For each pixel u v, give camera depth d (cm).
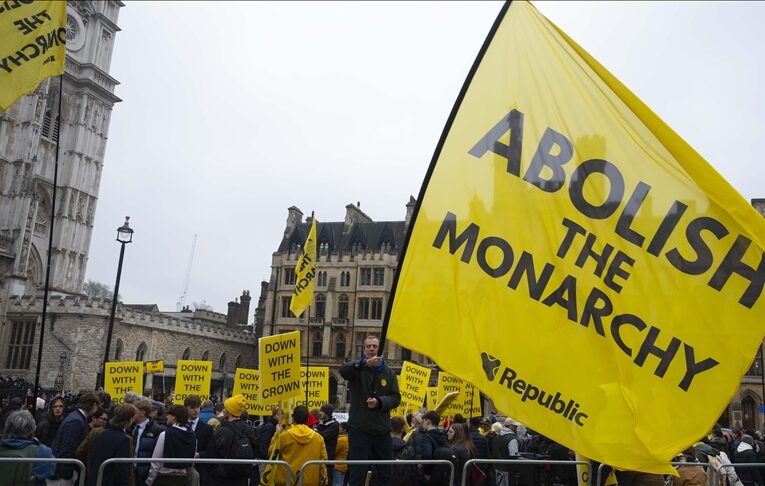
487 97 687
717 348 631
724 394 624
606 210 661
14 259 6222
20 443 860
